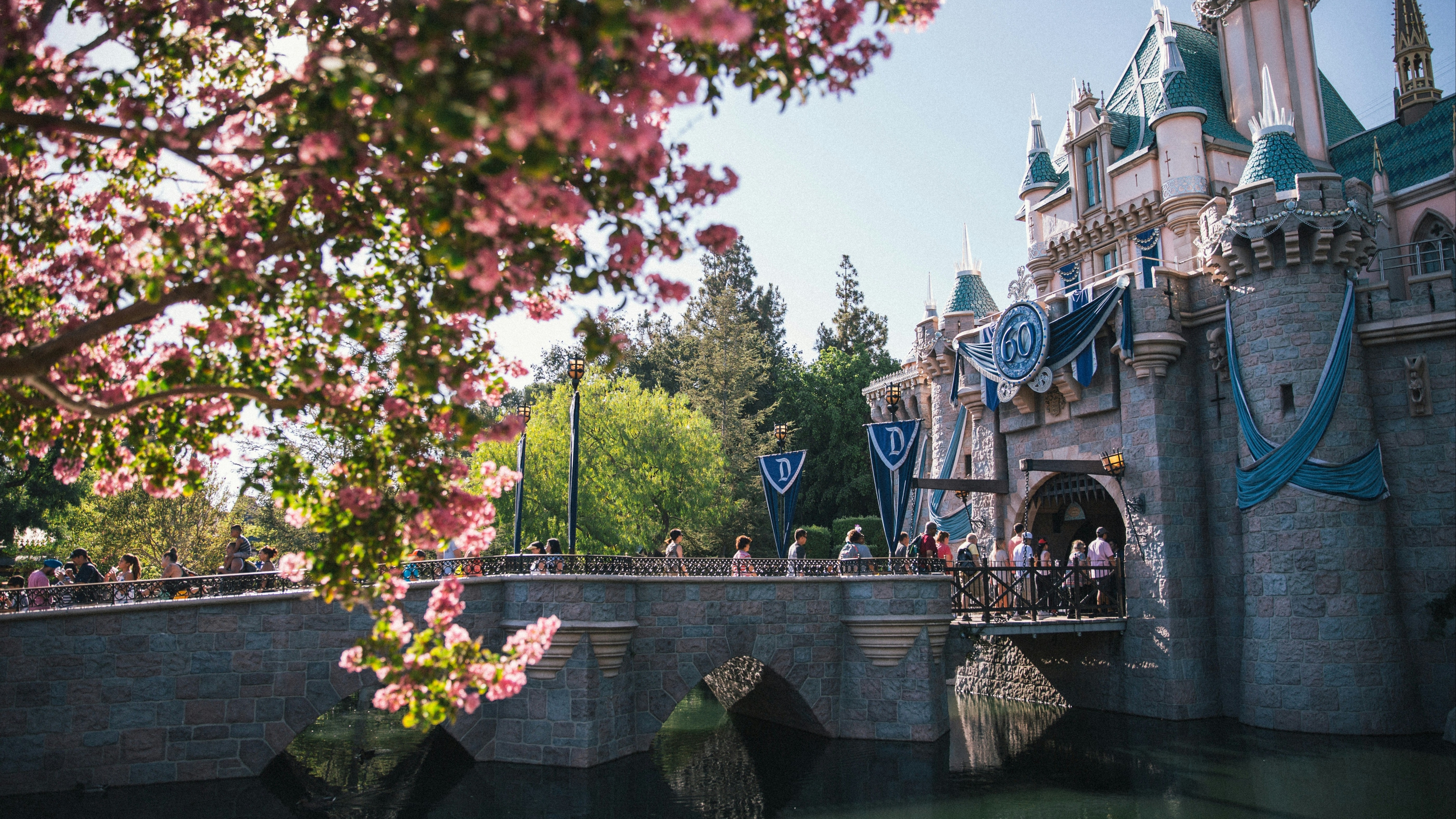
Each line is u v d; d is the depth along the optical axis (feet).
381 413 23.97
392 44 16.21
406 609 50.06
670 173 19.43
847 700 60.29
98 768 43.88
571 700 50.88
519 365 25.20
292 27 23.95
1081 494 77.25
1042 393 78.74
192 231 19.51
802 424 176.45
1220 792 45.14
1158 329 68.80
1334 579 58.34
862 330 242.37
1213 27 99.40
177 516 103.76
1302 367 61.16
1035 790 46.60
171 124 19.15
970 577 68.74
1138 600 69.05
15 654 42.91
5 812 39.96
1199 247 76.43
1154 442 68.49
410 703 21.44
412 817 41.81
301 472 23.40
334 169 18.12
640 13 13.96
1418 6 93.66
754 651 58.44
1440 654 57.52
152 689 45.27
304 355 22.25
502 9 14.80
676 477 138.92
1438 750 52.47
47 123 18.47
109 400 23.44
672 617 56.49
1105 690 71.72
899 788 47.42
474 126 13.78
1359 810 41.16
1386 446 61.26
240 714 46.85
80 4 22.22
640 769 51.26
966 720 70.59
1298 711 58.49
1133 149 91.81
